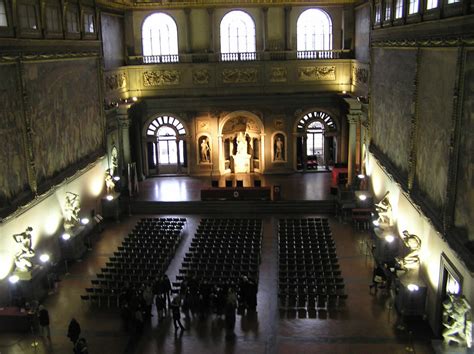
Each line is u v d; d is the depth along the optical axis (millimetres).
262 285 24062
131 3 39531
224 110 41656
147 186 40000
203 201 35688
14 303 21859
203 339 19797
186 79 40906
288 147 42531
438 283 18891
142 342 19688
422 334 19641
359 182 34750
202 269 24453
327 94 41125
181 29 40500
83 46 30219
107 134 34656
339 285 22312
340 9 40188
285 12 39938
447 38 17609
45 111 24859
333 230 31125
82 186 30516
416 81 21438
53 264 25641
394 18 25938
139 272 24406
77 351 17438
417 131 21688
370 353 18500
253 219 31516
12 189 21562
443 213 17797
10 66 21500
